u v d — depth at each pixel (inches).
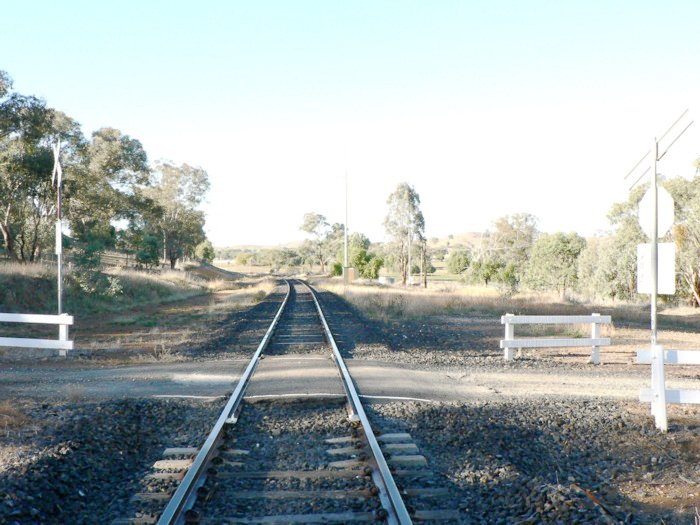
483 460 279.3
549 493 226.8
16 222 1681.8
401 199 3102.9
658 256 364.5
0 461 270.1
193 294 2007.9
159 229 3137.3
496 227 3491.6
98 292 1307.8
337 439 313.0
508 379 510.9
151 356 629.6
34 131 1472.7
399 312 1178.6
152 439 321.4
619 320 1194.6
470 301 1362.0
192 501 227.9
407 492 236.7
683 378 527.2
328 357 603.5
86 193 2158.0
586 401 412.8
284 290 2261.3
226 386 460.4
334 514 218.7
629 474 274.7
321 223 6053.2
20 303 1054.4
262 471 265.3
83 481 259.0
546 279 2412.6
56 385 460.8
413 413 366.6
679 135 355.6
